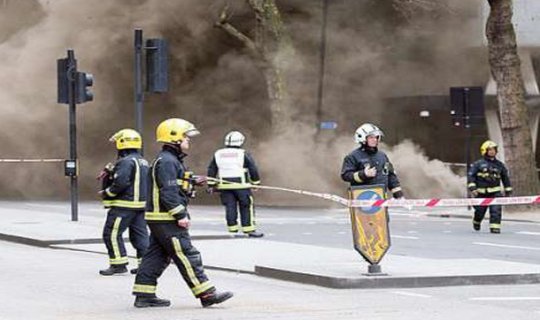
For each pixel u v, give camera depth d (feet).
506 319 44.37
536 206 122.11
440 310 46.93
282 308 47.78
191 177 48.80
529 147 123.44
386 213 56.03
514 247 80.18
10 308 48.85
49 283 58.59
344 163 60.75
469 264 61.77
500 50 122.62
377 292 53.36
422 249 78.28
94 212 118.93
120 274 62.54
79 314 46.83
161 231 47.88
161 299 49.49
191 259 48.06
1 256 74.18
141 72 83.20
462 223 110.52
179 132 48.52
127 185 61.87
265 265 61.93
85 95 99.81
